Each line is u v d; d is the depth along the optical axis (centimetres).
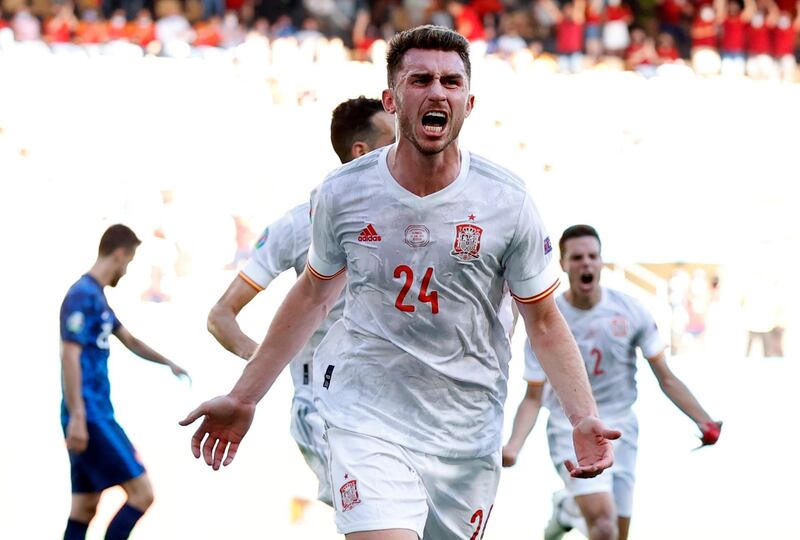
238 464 2861
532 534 2295
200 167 6844
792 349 6031
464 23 7519
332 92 7250
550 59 7531
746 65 7875
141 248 5900
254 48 7250
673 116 7556
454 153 1149
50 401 3806
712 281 6128
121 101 7056
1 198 6431
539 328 1198
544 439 3394
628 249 6656
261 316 5281
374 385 1212
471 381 1212
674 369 5356
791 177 7444
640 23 8019
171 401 3753
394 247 1162
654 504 2605
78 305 1931
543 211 6975
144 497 1934
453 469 1231
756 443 3438
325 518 2333
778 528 2381
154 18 7394
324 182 1191
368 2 7719
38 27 7212
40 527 2255
